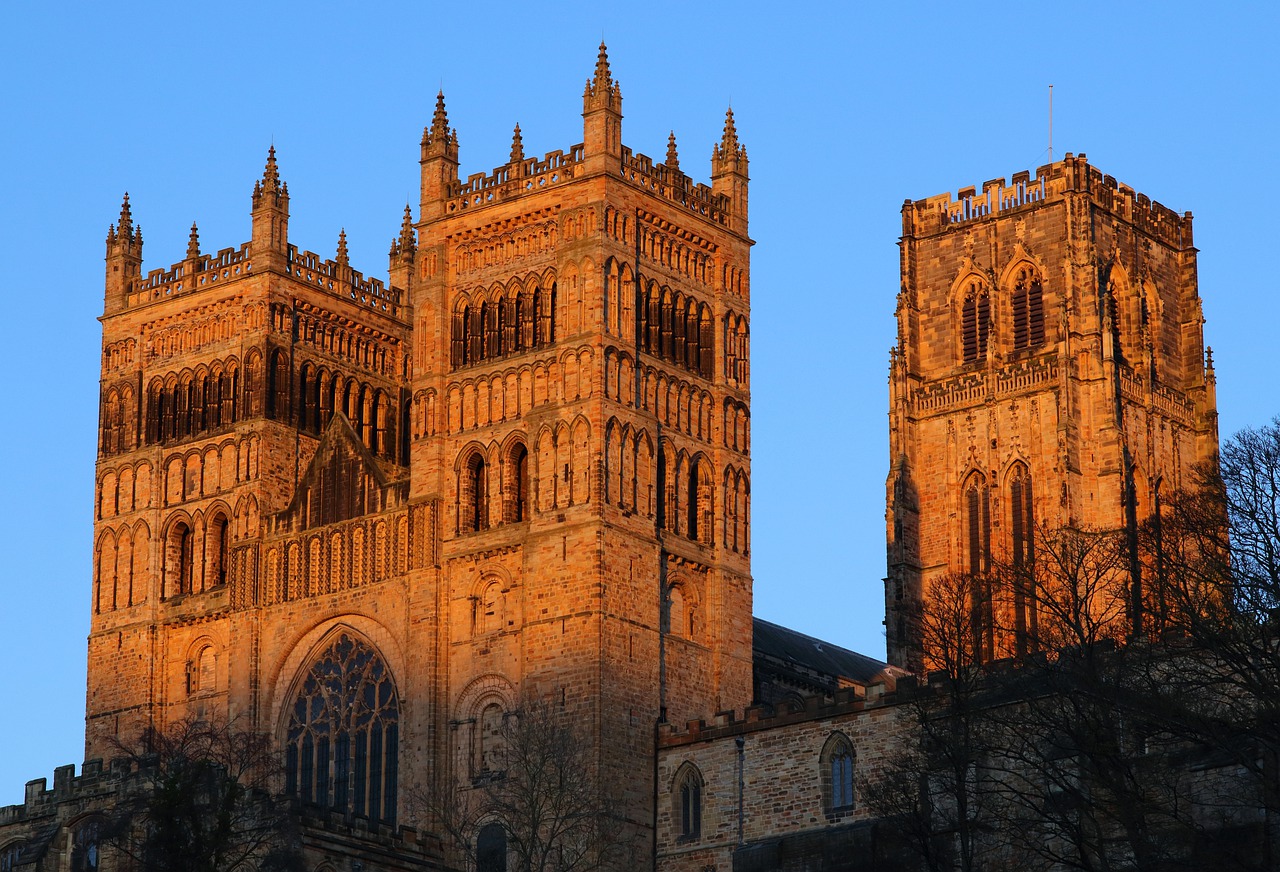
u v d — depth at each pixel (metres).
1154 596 153.88
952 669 154.75
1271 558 132.62
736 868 169.62
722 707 183.88
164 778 157.88
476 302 189.00
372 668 187.00
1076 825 137.00
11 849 172.75
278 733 190.62
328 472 193.75
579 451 179.75
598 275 182.25
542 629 177.88
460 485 185.62
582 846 170.50
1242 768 133.12
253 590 194.12
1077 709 134.00
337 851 167.38
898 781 150.62
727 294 193.75
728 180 196.50
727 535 188.62
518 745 172.50
